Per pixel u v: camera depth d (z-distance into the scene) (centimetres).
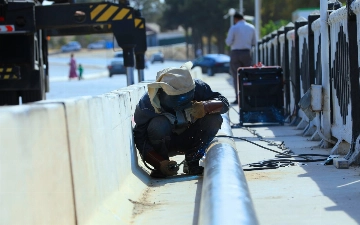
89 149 1111
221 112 1631
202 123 1634
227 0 16462
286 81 2969
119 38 3009
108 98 1343
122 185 1381
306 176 1549
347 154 1686
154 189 1513
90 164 1109
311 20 2283
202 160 1653
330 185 1429
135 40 3038
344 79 1788
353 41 1677
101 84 7775
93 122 1160
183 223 1184
